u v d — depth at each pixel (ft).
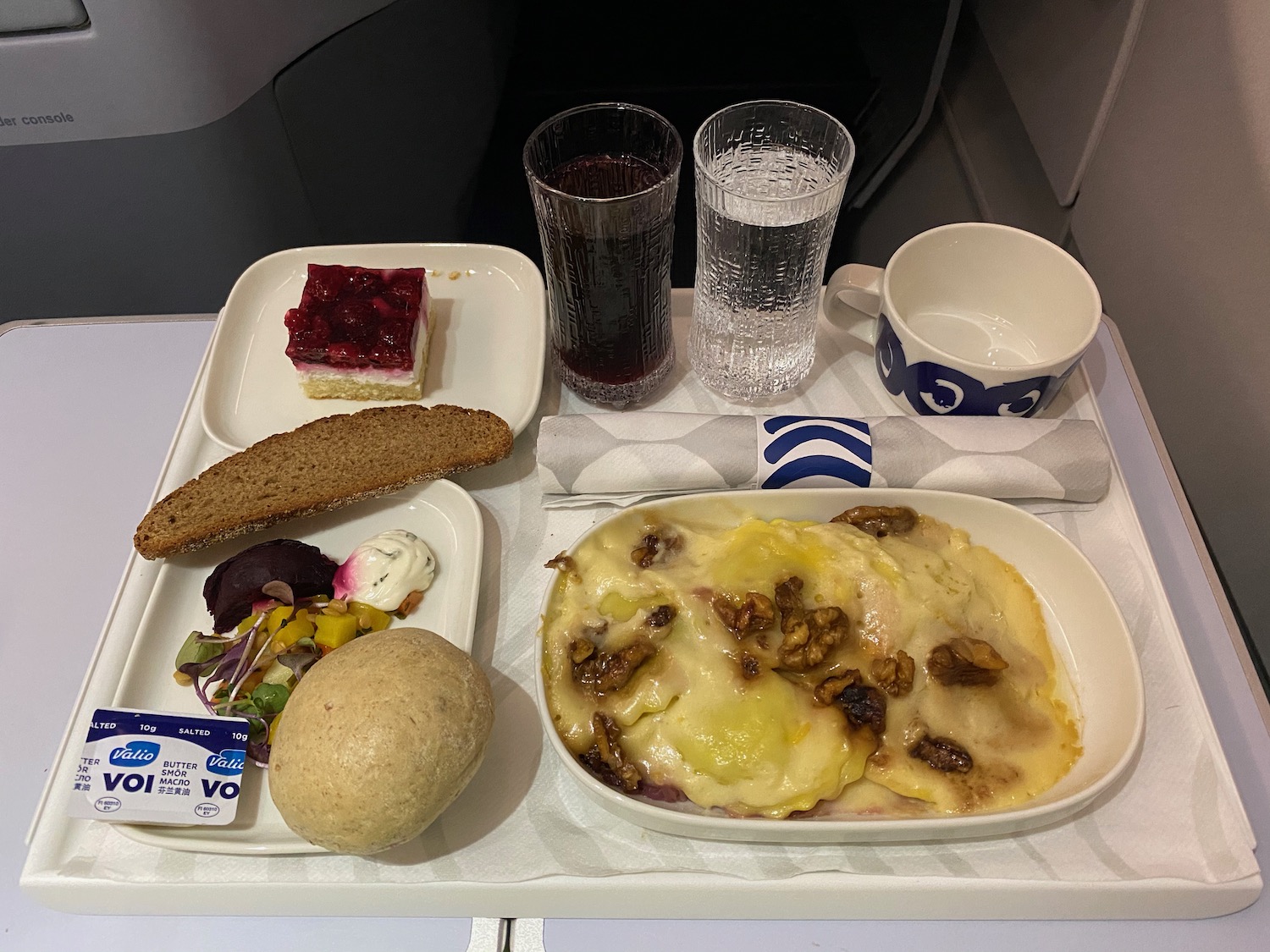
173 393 3.12
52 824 2.13
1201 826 2.06
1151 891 1.97
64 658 2.52
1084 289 2.63
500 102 4.75
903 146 5.33
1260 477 3.14
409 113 4.12
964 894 1.99
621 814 2.04
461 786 1.98
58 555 2.73
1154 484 2.78
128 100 3.31
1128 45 3.62
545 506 2.68
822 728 2.02
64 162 3.53
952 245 2.81
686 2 4.41
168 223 3.85
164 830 2.06
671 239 2.62
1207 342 3.32
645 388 2.91
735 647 2.10
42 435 3.01
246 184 3.74
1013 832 2.03
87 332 3.30
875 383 2.99
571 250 2.44
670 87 4.75
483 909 2.06
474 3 4.06
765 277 2.61
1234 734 2.30
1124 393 2.99
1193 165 3.30
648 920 2.08
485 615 2.46
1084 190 4.14
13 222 3.79
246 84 3.46
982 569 2.36
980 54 5.12
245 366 3.05
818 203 2.46
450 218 4.72
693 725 2.02
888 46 4.73
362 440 2.70
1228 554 3.38
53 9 3.02
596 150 2.67
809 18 4.62
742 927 2.07
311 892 2.02
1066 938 2.03
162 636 2.43
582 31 4.61
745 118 2.67
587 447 2.60
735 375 2.89
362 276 2.94
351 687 1.93
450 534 2.64
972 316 2.94
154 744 2.07
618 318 2.63
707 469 2.59
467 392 2.97
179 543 2.49
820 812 2.02
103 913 2.09
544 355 2.87
